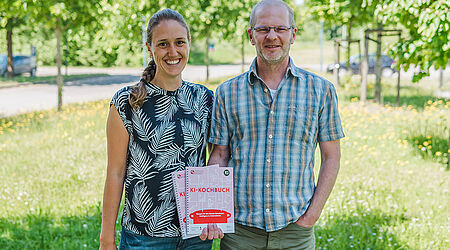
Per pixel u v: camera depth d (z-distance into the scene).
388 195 4.70
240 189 2.41
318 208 2.41
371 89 14.62
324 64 32.28
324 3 12.25
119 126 2.21
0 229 4.11
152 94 2.23
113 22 10.41
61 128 8.47
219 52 41.69
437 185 4.98
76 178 5.60
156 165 2.23
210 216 2.23
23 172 5.88
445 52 5.43
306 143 2.41
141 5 10.03
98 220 4.32
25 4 9.29
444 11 4.98
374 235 3.83
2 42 26.08
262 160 2.37
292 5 13.55
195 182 2.21
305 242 2.44
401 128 7.63
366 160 6.09
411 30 6.29
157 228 2.24
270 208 2.36
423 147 6.22
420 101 11.56
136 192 2.25
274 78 2.42
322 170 2.46
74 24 10.59
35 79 21.67
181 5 11.66
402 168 5.67
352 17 13.00
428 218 4.07
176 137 2.24
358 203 4.50
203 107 2.38
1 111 11.94
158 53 2.19
